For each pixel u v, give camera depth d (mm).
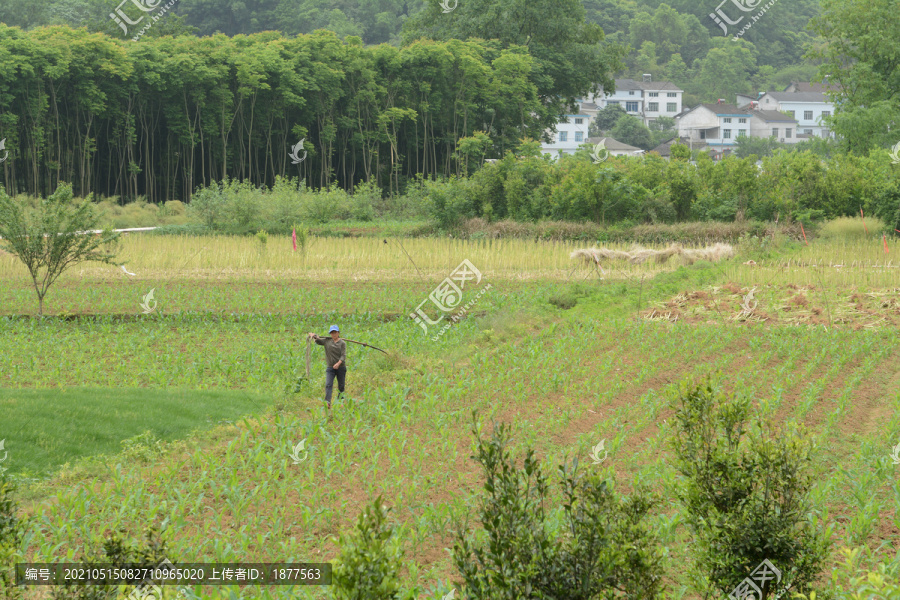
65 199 45250
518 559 10852
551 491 20125
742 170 91000
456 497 19938
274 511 19266
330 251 70500
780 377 33281
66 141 127375
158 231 92062
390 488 21219
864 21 120312
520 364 36000
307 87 134750
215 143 137750
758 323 44781
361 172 156250
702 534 13352
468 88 146375
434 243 75000
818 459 23016
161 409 27422
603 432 26328
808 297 51812
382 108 147375
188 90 133250
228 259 66750
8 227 44031
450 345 40719
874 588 13000
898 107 115750
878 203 84688
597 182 89188
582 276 64250
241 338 42375
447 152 150750
